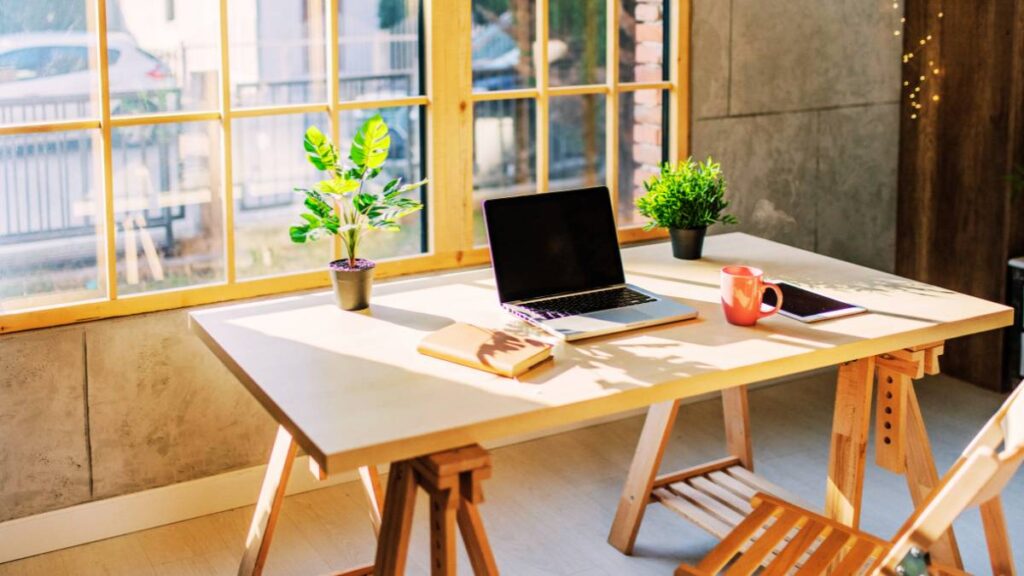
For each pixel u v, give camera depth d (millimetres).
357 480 3664
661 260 3215
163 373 3305
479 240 3805
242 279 3434
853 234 4586
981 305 2775
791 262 3193
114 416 3256
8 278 3098
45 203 3107
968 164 4418
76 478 3234
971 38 4328
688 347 2475
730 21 4098
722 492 3219
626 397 2215
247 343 2496
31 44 3023
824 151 4426
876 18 4441
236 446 3459
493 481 3656
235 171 3363
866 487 3637
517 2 3707
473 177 3748
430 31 3535
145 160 3227
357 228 2729
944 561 2893
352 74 3484
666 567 3148
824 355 2457
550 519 3408
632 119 4016
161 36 3186
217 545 3260
